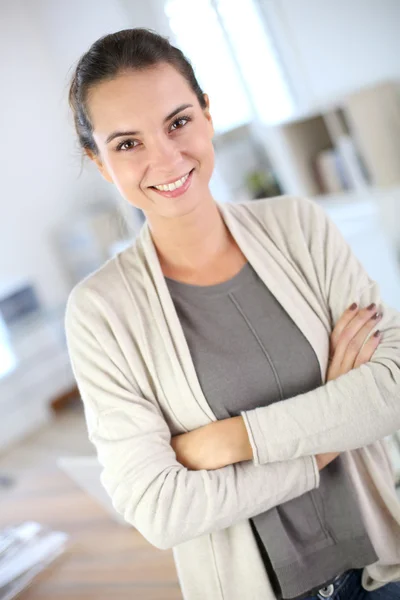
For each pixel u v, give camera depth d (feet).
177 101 3.23
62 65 17.83
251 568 3.58
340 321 3.69
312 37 11.02
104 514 11.02
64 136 18.69
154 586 8.82
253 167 13.53
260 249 3.74
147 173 3.27
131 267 3.76
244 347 3.58
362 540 3.64
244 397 3.54
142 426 3.46
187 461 3.48
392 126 9.91
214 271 3.68
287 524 3.62
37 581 9.64
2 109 17.81
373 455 3.85
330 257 3.80
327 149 11.37
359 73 10.61
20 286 16.81
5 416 16.12
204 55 12.07
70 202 18.90
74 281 19.03
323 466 3.50
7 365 16.31
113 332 3.62
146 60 3.19
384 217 9.77
